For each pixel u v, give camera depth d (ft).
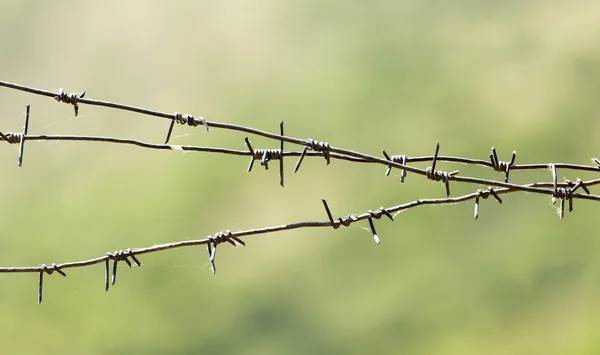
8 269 18.02
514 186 18.04
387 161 18.06
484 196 18.06
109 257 18.06
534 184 18.12
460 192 37.93
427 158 18.11
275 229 18.06
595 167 18.06
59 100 18.02
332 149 18.04
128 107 18.03
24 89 18.01
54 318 35.35
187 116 18.04
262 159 18.06
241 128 18.04
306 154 18.06
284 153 18.06
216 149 18.06
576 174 38.22
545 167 18.08
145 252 18.06
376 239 18.02
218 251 37.93
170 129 18.04
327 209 18.03
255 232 18.06
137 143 18.04
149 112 18.04
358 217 18.04
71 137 18.02
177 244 18.07
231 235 18.06
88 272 37.76
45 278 37.22
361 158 18.06
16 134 18.01
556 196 18.04
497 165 18.08
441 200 18.06
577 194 18.04
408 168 18.04
